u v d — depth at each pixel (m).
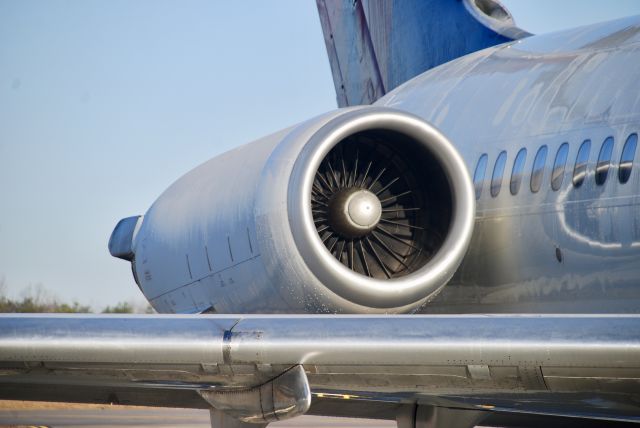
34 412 59.97
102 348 17.66
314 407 24.06
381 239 24.91
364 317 17.36
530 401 17.41
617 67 23.66
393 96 32.91
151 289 30.23
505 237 25.08
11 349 17.83
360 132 23.80
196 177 29.02
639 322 15.57
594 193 22.50
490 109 27.08
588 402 16.70
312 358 17.09
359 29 39.72
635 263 21.55
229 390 18.42
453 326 16.62
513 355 16.11
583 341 15.70
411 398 18.77
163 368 17.92
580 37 26.66
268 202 22.55
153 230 29.77
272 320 17.59
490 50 30.55
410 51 36.09
